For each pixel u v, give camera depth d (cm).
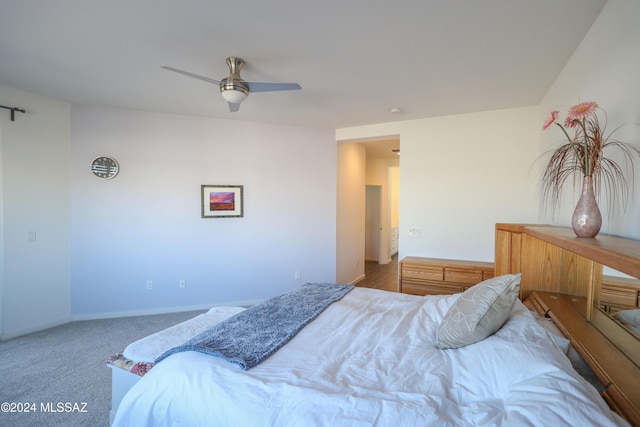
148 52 231
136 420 131
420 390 117
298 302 224
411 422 98
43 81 291
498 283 148
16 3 174
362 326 180
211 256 412
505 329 141
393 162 727
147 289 390
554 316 176
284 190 436
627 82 152
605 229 174
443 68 253
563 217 248
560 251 219
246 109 366
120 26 197
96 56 238
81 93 322
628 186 150
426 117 388
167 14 183
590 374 120
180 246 400
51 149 344
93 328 343
